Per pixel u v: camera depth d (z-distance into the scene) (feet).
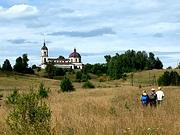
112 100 109.40
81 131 43.78
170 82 266.16
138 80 469.16
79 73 495.41
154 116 60.13
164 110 74.95
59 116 58.08
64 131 44.39
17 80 455.22
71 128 45.91
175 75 268.41
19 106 36.27
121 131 43.68
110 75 558.56
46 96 135.85
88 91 183.42
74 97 137.39
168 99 113.60
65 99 124.36
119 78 495.00
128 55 652.07
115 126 47.26
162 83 267.59
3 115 55.62
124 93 155.53
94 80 490.90
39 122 36.32
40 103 37.40
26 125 36.11
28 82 446.19
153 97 91.35
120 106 89.04
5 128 41.98
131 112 70.90
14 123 36.27
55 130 41.70
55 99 124.98
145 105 88.63
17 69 630.33
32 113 36.32
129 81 453.17
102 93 167.32
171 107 83.25
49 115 36.83
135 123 49.55
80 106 85.30
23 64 640.58
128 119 54.49
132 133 42.55
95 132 43.04
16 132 36.11
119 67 624.18
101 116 65.57
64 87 194.39
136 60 651.66
